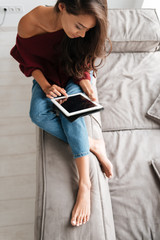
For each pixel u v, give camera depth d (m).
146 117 1.29
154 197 1.00
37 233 0.76
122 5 2.33
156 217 0.95
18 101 1.79
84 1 0.75
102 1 0.79
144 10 1.60
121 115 1.28
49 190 0.84
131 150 1.15
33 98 1.06
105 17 0.83
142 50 1.60
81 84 1.15
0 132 1.60
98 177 0.94
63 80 1.20
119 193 1.01
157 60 1.56
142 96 1.37
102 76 1.45
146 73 1.48
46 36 1.04
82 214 0.79
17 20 2.30
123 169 1.08
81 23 0.82
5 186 1.37
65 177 0.89
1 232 1.21
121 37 1.48
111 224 0.86
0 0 2.09
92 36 0.98
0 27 2.35
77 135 0.94
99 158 1.04
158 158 1.12
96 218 0.81
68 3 0.79
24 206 1.30
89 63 1.15
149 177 1.06
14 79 1.93
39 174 0.90
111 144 1.18
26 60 1.12
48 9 0.93
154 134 1.24
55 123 1.02
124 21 1.52
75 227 0.77
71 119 0.91
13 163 1.46
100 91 1.39
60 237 0.75
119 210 0.96
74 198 0.84
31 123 1.67
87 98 1.03
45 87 1.07
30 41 1.06
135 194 1.00
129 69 1.49
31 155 1.50
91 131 1.11
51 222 0.77
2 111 1.71
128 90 1.39
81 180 0.88
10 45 2.22
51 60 1.18
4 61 2.06
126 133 1.23
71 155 0.97
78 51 1.08
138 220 0.94
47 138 1.02
